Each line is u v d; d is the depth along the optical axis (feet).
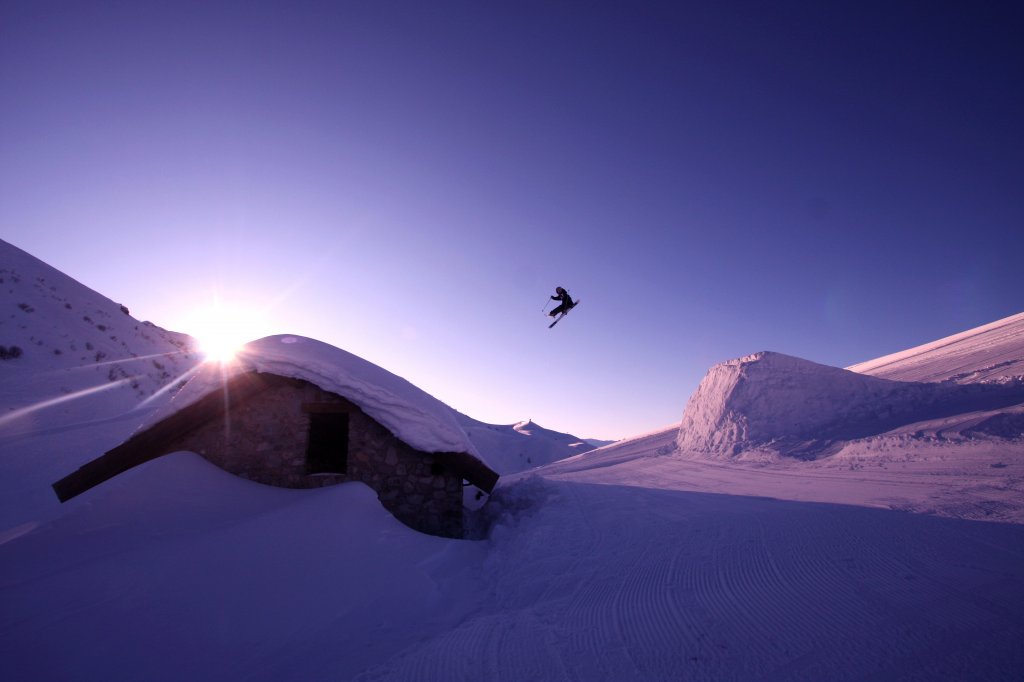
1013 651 10.07
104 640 13.23
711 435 72.13
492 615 17.79
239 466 30.30
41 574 16.02
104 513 20.84
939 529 19.33
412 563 21.80
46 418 48.03
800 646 11.60
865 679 9.82
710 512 29.04
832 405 61.46
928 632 11.34
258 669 13.47
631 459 86.94
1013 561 15.20
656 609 15.40
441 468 31.48
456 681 12.28
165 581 16.05
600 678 11.56
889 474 35.37
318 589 17.83
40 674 11.80
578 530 28.50
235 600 16.08
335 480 30.58
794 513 25.27
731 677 10.71
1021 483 26.27
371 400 30.73
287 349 32.45
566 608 17.01
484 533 35.29
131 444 28.78
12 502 30.81
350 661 14.17
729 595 15.55
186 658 13.34
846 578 15.40
